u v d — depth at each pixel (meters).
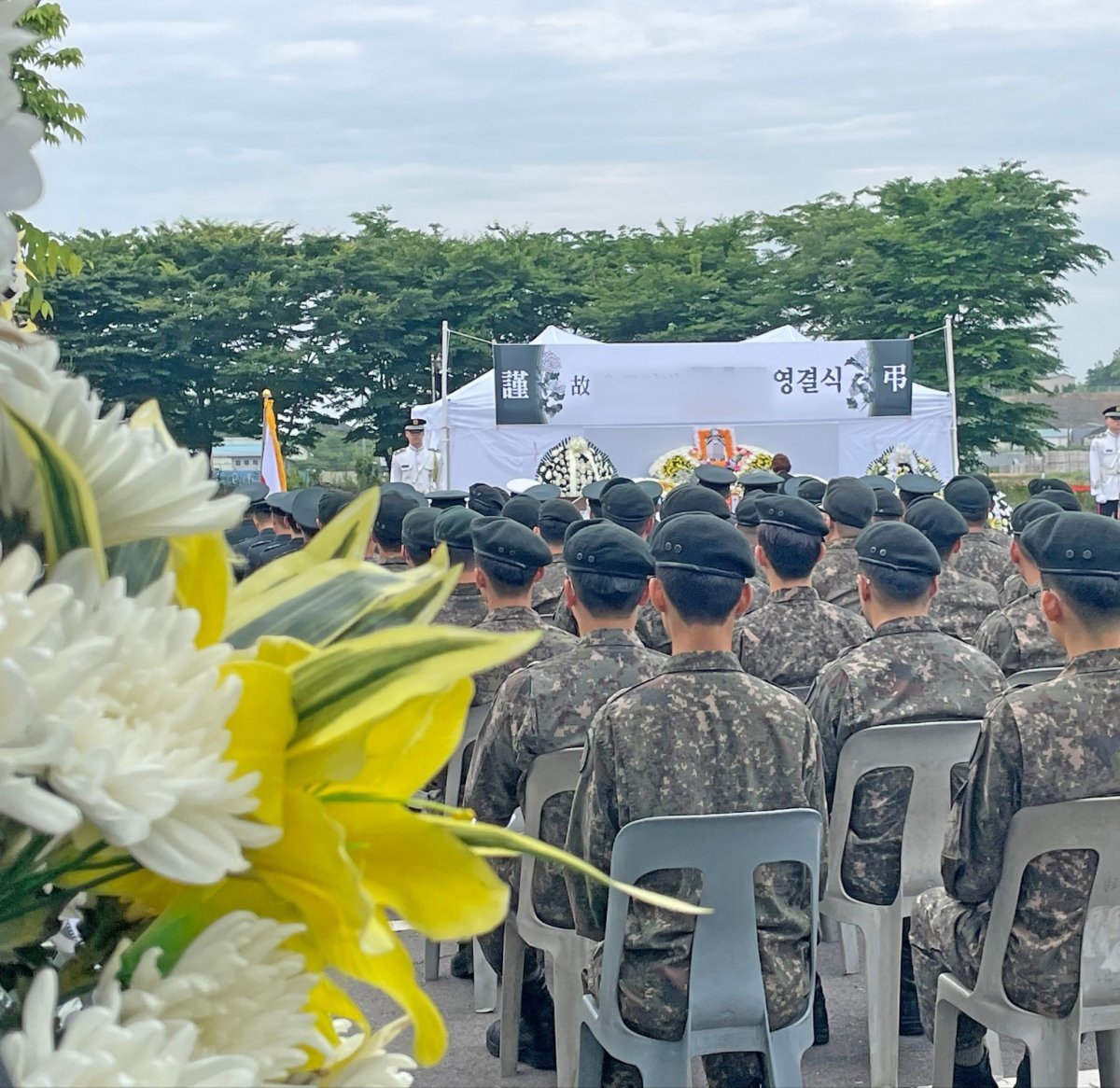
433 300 44.75
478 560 4.94
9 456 0.80
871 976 4.09
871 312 42.69
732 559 3.32
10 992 0.88
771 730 3.30
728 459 15.99
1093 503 22.19
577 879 3.32
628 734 3.25
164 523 0.83
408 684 0.80
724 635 3.37
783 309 45.53
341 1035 1.03
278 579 1.01
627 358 15.82
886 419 16.16
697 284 44.91
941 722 4.08
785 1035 3.24
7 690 0.70
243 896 0.85
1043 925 3.14
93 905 0.90
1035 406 42.38
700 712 3.29
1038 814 3.11
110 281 42.56
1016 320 42.53
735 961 3.22
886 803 4.09
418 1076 4.34
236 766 0.77
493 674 4.89
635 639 4.10
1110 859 3.11
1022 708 3.18
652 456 15.95
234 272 44.91
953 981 3.41
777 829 3.19
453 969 5.24
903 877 4.09
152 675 0.76
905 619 4.30
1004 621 5.64
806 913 3.29
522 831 4.18
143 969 0.80
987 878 3.21
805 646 5.33
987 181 43.75
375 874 0.89
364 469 44.19
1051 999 3.15
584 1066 3.46
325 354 43.66
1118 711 3.18
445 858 0.88
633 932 3.19
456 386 45.94
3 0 0.80
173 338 42.66
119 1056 0.74
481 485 9.88
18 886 0.84
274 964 0.82
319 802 0.83
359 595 0.95
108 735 0.73
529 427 15.91
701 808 3.24
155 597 0.85
